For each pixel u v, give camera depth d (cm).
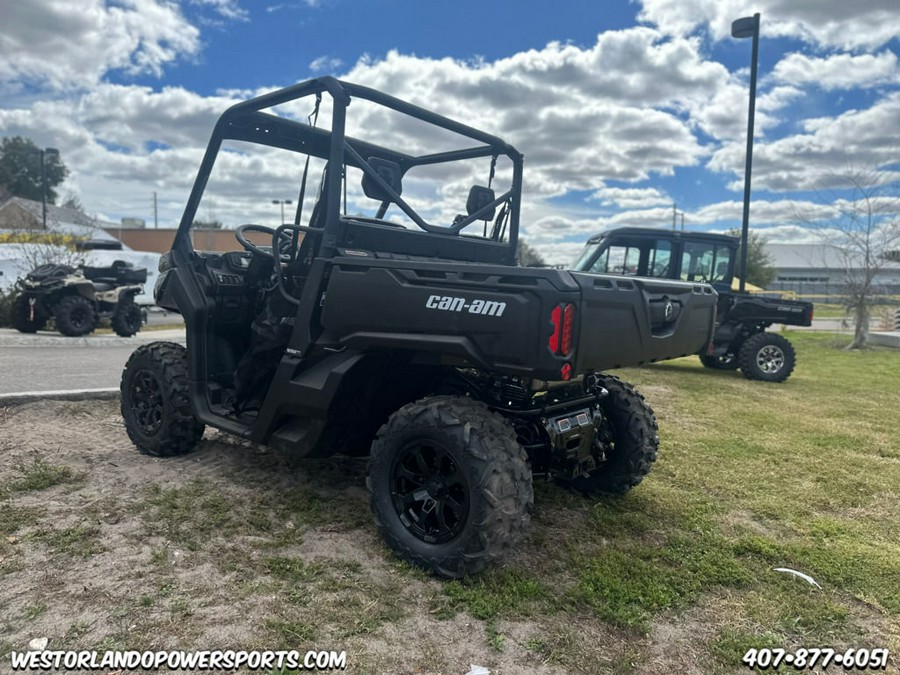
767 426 579
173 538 288
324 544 291
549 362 241
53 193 6025
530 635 228
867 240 1449
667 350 309
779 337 909
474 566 252
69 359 862
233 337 413
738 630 238
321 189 335
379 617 234
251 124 382
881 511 369
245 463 399
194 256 395
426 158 434
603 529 324
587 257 1005
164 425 393
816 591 269
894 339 1490
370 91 319
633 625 237
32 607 228
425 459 279
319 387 296
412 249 339
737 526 337
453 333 262
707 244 990
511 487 252
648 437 351
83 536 285
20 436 441
